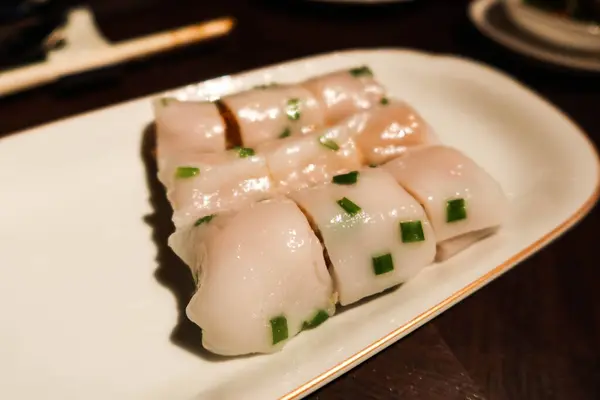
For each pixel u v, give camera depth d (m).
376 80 0.28
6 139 0.24
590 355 0.22
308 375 0.18
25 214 0.23
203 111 0.24
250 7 0.39
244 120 0.24
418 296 0.21
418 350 0.21
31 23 0.31
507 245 0.22
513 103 0.28
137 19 0.36
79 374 0.19
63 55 0.30
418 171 0.22
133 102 0.26
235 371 0.19
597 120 0.32
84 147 0.24
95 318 0.20
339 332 0.20
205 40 0.34
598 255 0.25
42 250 0.22
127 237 0.23
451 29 0.39
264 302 0.19
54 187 0.24
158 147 0.24
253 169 0.23
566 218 0.23
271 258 0.19
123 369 0.19
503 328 0.22
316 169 0.23
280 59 0.34
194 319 0.19
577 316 0.23
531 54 0.34
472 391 0.20
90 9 0.36
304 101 0.26
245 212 0.20
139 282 0.21
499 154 0.27
